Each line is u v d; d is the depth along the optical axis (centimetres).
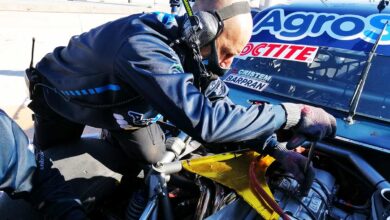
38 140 188
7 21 909
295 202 138
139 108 139
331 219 140
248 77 223
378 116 177
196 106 113
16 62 588
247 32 136
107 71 129
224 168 149
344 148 166
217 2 131
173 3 265
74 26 953
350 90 191
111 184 168
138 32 123
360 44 201
